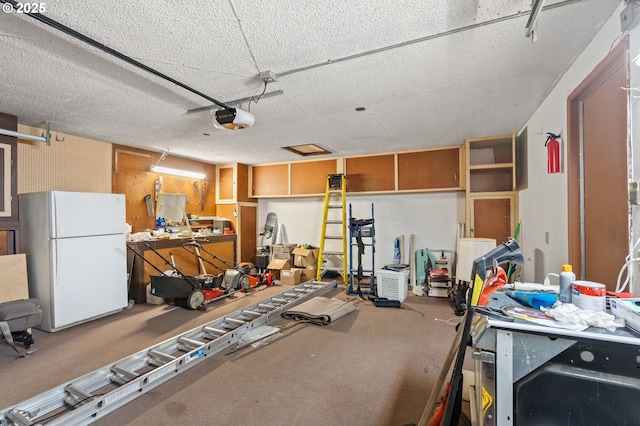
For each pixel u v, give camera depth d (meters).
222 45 1.89
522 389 1.03
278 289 5.04
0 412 1.65
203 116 3.22
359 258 4.65
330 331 3.19
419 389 2.12
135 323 3.43
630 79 1.42
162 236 4.67
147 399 2.00
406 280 4.48
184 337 2.73
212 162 6.05
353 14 1.59
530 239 3.41
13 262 3.07
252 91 2.60
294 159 5.77
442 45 1.91
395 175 5.12
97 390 2.07
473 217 4.30
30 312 2.73
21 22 1.64
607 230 1.76
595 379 0.96
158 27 1.70
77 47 1.90
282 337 3.03
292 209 6.34
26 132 3.49
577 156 2.13
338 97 2.75
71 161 3.93
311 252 5.69
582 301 1.14
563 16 1.62
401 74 2.30
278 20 1.64
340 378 2.26
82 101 2.80
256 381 2.22
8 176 3.15
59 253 3.20
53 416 1.80
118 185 4.46
